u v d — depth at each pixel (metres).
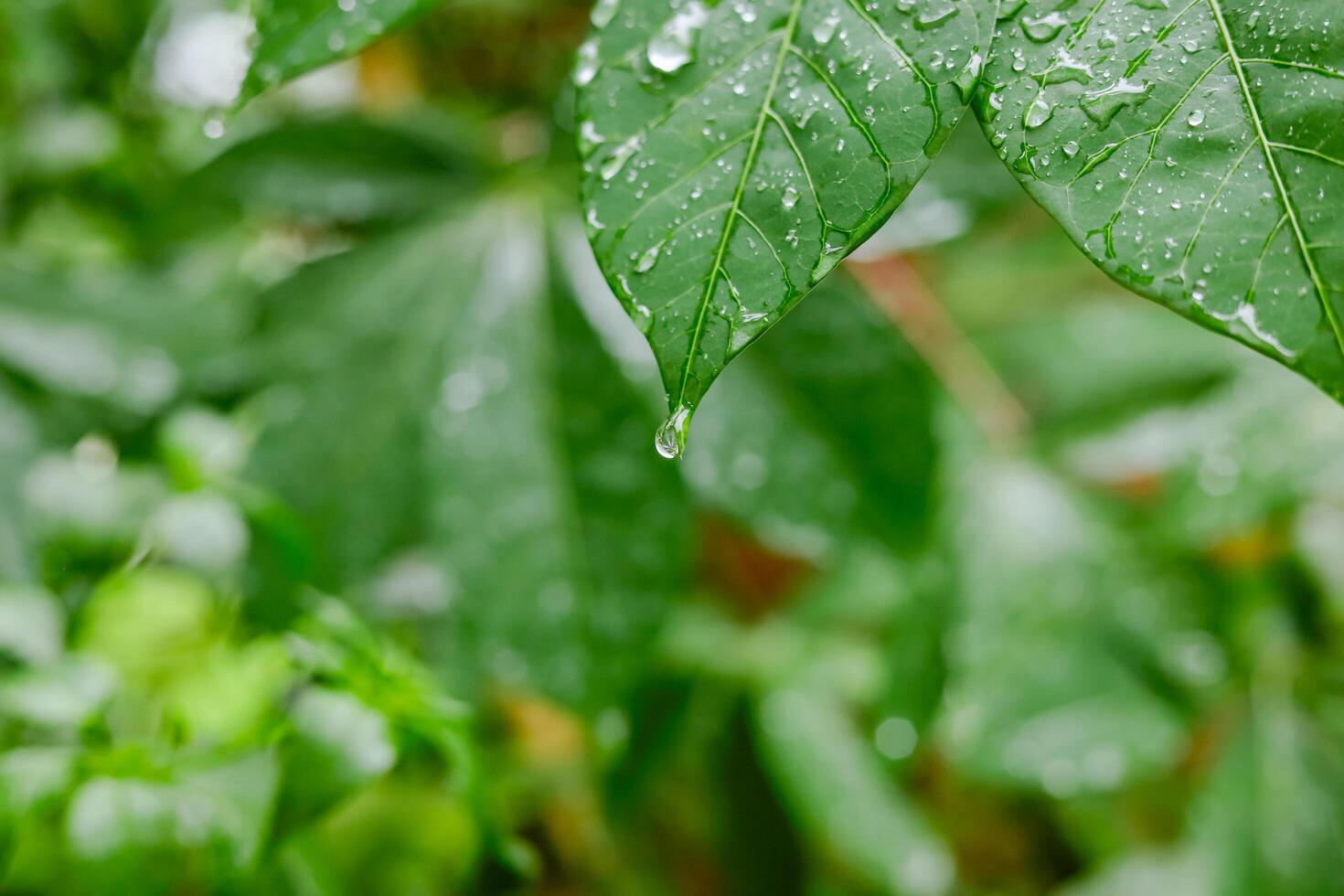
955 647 1.04
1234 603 1.12
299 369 0.90
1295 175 0.50
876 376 0.84
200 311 0.93
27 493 0.81
